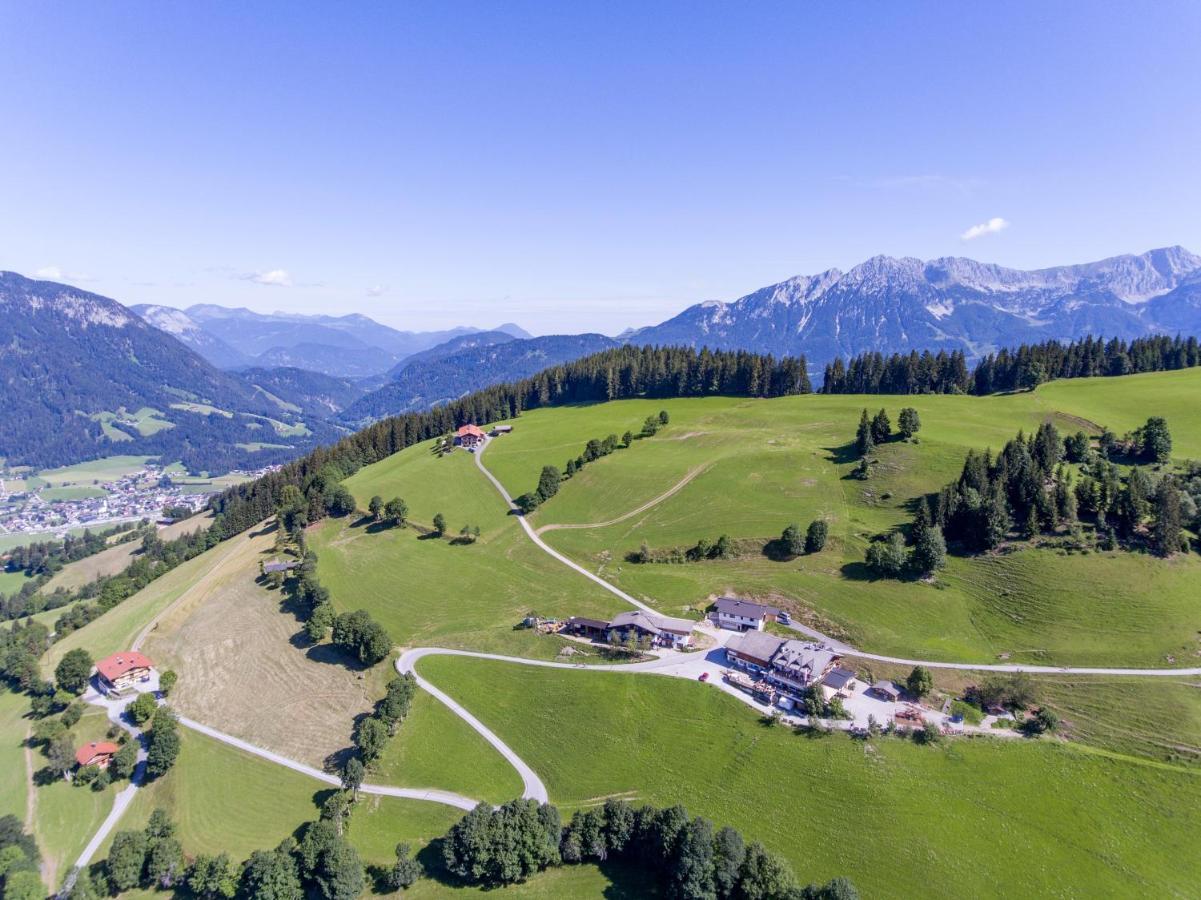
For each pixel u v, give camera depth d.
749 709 102.75
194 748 115.56
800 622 121.75
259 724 119.50
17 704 136.88
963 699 99.06
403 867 85.50
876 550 128.62
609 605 135.62
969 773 86.81
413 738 109.94
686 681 110.38
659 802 91.06
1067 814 80.19
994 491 131.62
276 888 84.50
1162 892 71.00
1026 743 90.19
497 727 110.19
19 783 114.31
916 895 74.00
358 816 97.25
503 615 139.00
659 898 79.94
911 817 82.31
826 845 81.25
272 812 100.69
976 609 116.12
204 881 88.38
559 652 123.94
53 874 95.75
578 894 81.81
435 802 98.12
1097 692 95.75
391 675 124.50
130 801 107.94
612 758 100.06
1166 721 89.75
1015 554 122.94
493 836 84.31
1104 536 121.00
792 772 91.00
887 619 117.44
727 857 77.56
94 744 117.56
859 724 96.38
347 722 116.25
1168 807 79.38
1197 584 109.94
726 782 91.81
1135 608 107.69
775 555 140.75
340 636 130.62
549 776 99.69
